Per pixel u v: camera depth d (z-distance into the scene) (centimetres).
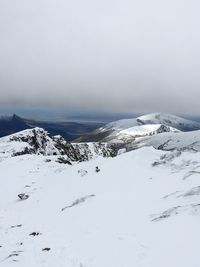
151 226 2331
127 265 1842
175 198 2809
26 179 5231
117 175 4066
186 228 2147
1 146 9625
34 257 2170
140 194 3192
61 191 4116
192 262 1730
